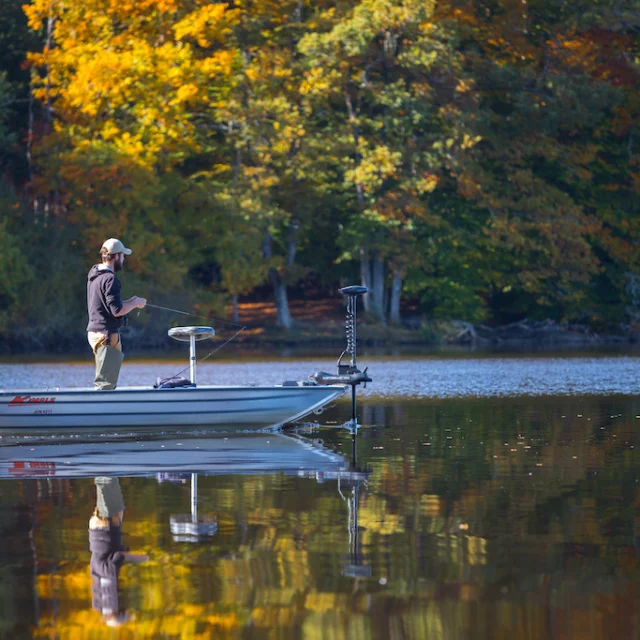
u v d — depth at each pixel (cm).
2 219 9150
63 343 9306
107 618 1251
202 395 3080
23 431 2994
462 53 10794
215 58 9794
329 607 1280
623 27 11462
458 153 10306
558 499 1928
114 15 10162
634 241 11462
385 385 4884
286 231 11231
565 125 11156
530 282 10931
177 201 10312
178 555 1521
